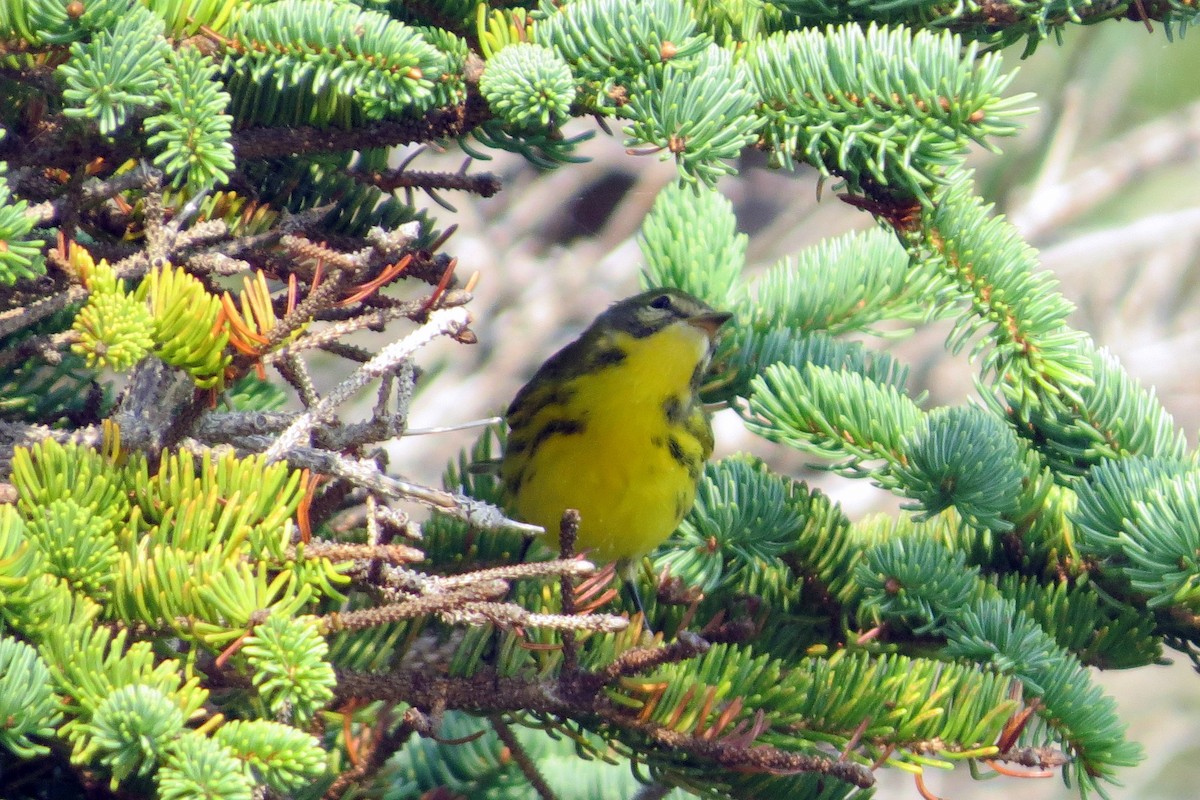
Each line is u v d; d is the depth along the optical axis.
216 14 3.08
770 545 3.13
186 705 3.00
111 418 3.06
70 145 3.08
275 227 3.10
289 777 2.93
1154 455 3.13
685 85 3.09
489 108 3.09
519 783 3.15
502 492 3.18
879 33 3.09
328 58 3.08
